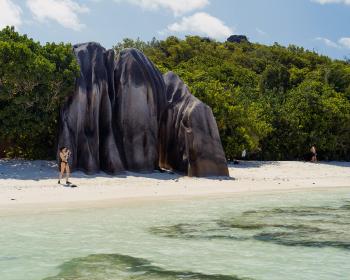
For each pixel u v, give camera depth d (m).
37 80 24.31
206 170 25.47
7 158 29.41
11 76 24.00
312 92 43.97
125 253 10.82
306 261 10.45
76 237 12.12
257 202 18.77
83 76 25.72
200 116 26.05
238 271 9.63
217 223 14.40
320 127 42.56
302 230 13.66
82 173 23.75
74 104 24.72
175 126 26.83
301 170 33.12
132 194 19.02
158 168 26.55
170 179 24.03
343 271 9.71
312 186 24.69
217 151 25.97
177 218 14.91
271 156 42.25
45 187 19.34
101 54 27.02
